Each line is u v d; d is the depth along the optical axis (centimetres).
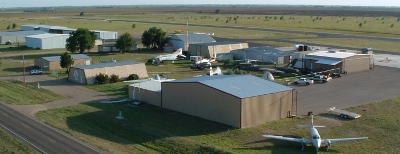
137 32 18862
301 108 6062
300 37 16275
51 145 4394
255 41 14988
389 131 4981
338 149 4362
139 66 8619
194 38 12975
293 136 4794
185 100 5706
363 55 9256
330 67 8944
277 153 4241
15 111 5888
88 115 5647
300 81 7794
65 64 9406
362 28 19675
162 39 13100
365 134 4875
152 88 6394
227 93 5131
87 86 7669
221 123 5250
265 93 5275
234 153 4109
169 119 5453
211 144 4475
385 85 7681
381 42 14262
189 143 4459
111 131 4984
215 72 8594
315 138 4328
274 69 9106
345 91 7200
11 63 10556
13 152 4197
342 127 5138
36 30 17300
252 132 4909
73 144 4428
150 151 4306
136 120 5394
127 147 4397
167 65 10250
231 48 12056
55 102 6462
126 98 6669
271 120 5381
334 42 14425
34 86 7681
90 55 11931
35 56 11888
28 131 4906
